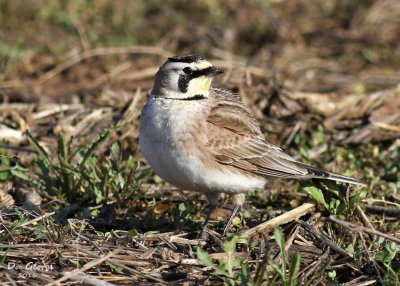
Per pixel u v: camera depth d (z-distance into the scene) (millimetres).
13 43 22062
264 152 12328
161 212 12891
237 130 12094
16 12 23984
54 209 12477
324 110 17562
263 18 24469
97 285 9836
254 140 12289
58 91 19156
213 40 23016
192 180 11758
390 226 12164
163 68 11867
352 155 15078
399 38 23219
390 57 22125
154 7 24969
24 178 13133
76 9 23953
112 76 19984
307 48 22688
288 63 21547
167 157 11625
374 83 20203
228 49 22516
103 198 12961
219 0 25688
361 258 10734
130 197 13133
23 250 10750
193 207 12914
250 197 13570
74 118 16625
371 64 21734
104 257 10242
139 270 10430
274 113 17234
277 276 9844
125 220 12508
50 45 22047
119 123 15664
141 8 24703
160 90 11891
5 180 13719
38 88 19312
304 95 17797
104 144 15375
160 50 21406
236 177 12016
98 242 11188
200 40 22859
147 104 11930
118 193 13047
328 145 15664
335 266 10680
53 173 13812
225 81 17828
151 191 13703
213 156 11781
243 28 23859
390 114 17562
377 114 17453
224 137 11891
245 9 25172
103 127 16078
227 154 11930
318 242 11258
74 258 10555
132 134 15883
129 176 13062
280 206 13242
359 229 10688
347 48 22641
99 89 19016
